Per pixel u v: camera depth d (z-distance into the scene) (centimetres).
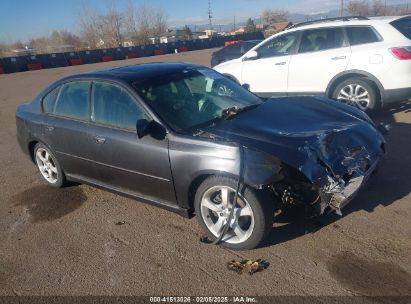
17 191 512
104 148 402
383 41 624
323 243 333
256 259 323
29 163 618
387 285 280
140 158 373
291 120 379
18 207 466
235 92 446
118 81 401
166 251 348
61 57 2878
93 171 433
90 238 382
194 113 385
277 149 322
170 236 370
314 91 697
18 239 395
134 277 319
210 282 304
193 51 3409
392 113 683
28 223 425
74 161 449
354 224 354
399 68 606
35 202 473
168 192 368
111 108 403
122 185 412
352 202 390
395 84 613
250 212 317
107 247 364
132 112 385
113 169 405
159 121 364
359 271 297
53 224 417
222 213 335
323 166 319
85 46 5356
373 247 321
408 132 577
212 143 328
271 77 746
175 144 348
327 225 356
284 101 443
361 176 329
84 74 443
